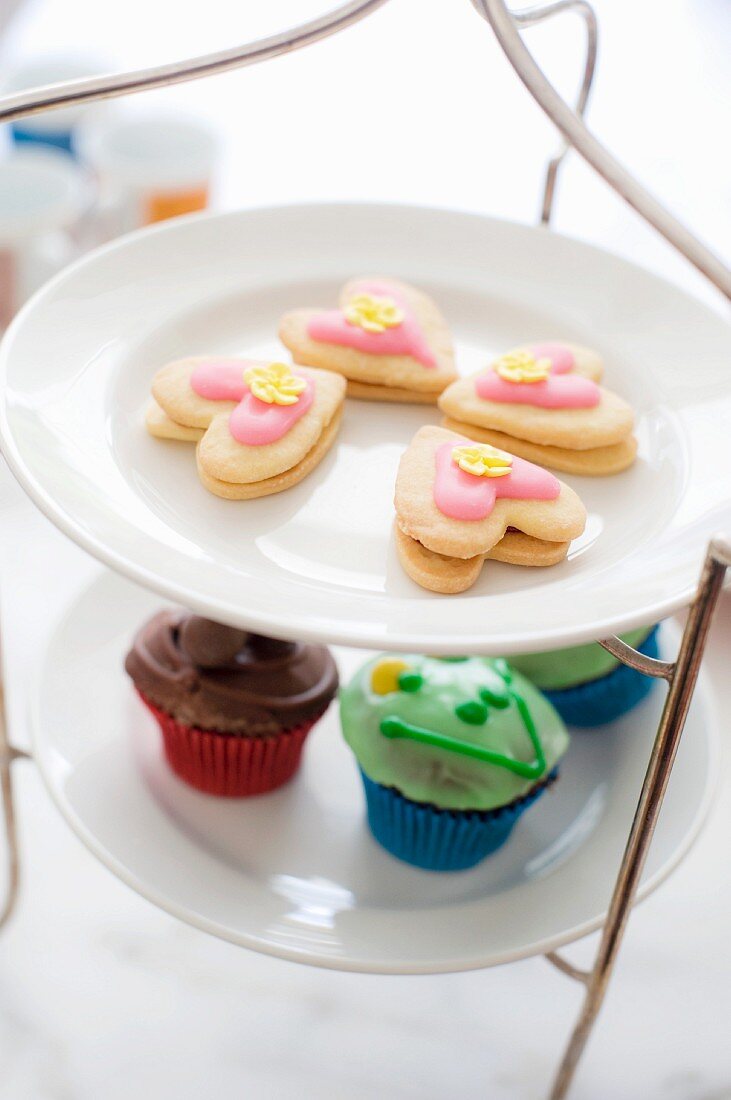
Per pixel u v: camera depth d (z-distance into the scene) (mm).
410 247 628
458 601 489
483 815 576
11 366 538
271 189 1092
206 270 605
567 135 495
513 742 584
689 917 736
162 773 614
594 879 579
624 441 553
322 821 608
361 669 614
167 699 593
